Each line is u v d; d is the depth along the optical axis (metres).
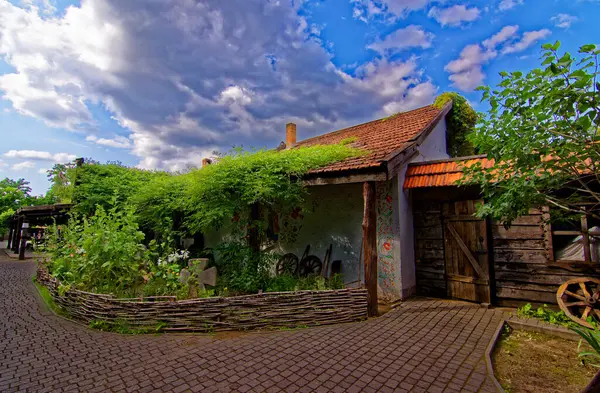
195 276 6.18
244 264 7.17
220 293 6.41
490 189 4.26
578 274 5.33
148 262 6.35
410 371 3.49
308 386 3.18
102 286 5.89
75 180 12.93
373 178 5.73
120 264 5.86
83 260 6.07
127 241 6.26
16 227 22.28
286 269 8.36
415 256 7.30
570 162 3.33
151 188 10.08
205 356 3.91
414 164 7.20
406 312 5.73
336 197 7.96
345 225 7.72
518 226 5.98
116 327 4.92
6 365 3.70
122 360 3.82
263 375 3.42
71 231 7.96
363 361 3.74
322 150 7.37
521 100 3.15
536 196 3.63
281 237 9.00
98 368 3.61
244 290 6.60
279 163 6.92
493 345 4.18
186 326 4.81
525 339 4.54
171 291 5.82
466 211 6.46
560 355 3.96
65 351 4.10
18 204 27.11
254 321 4.88
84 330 4.95
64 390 3.14
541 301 5.66
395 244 6.68
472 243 6.34
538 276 5.73
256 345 4.25
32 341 4.46
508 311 5.73
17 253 19.91
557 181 3.48
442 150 10.02
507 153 3.51
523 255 5.90
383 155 6.12
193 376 3.40
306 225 8.48
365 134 10.20
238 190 7.00
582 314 4.92
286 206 8.75
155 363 3.73
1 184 27.97
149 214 10.33
